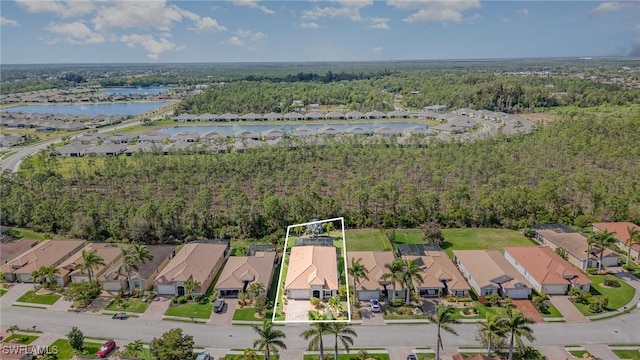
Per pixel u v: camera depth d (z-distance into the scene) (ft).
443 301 235.81
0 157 540.11
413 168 440.04
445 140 554.05
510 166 415.64
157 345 181.78
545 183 351.46
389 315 222.89
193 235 315.99
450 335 206.69
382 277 221.05
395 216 337.31
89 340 205.46
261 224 321.11
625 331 209.26
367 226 331.36
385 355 193.36
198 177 411.75
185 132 637.71
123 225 318.04
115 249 286.46
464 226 335.47
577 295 233.96
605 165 427.74
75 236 320.29
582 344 199.41
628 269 266.36
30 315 226.38
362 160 458.91
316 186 376.48
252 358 181.27
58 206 336.29
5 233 322.34
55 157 531.91
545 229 310.86
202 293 242.17
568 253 279.28
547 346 197.67
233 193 369.71
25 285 256.32
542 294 236.43
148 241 311.06
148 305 234.38
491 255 270.87
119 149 558.15
